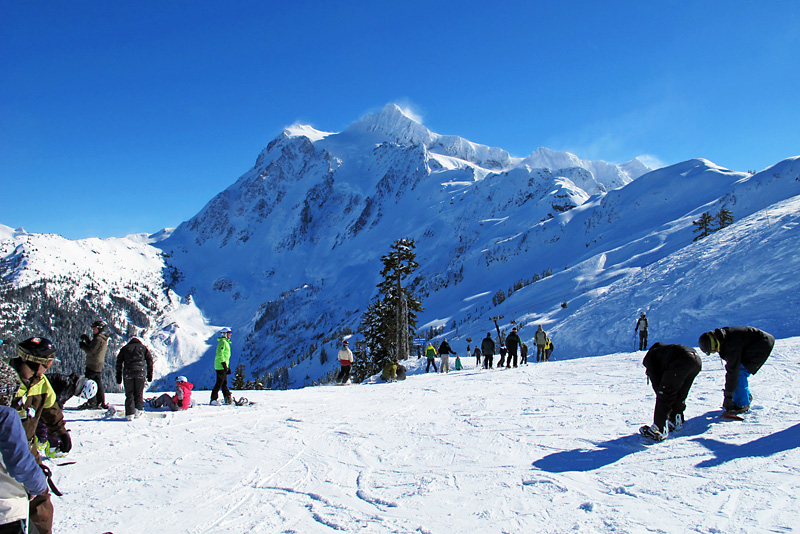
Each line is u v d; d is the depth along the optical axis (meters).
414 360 37.31
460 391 12.01
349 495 5.06
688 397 8.13
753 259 25.64
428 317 195.25
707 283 26.22
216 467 6.23
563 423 7.39
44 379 5.45
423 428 7.93
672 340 23.00
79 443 7.36
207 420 9.10
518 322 67.56
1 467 2.84
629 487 4.64
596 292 47.72
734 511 3.90
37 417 5.31
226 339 11.19
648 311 27.47
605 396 9.30
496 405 9.47
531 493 4.70
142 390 9.27
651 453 5.60
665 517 3.91
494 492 4.81
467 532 3.94
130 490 5.45
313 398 12.05
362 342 42.91
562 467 5.41
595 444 6.17
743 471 4.73
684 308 25.11
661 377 6.29
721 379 9.57
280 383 163.25
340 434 7.83
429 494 4.90
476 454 6.20
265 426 8.58
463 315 171.50
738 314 21.64
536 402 9.38
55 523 4.59
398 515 4.43
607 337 27.64
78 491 5.45
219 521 4.55
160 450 7.05
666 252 104.94
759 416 6.48
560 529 3.87
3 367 4.35
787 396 7.38
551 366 16.94
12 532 2.77
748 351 6.60
